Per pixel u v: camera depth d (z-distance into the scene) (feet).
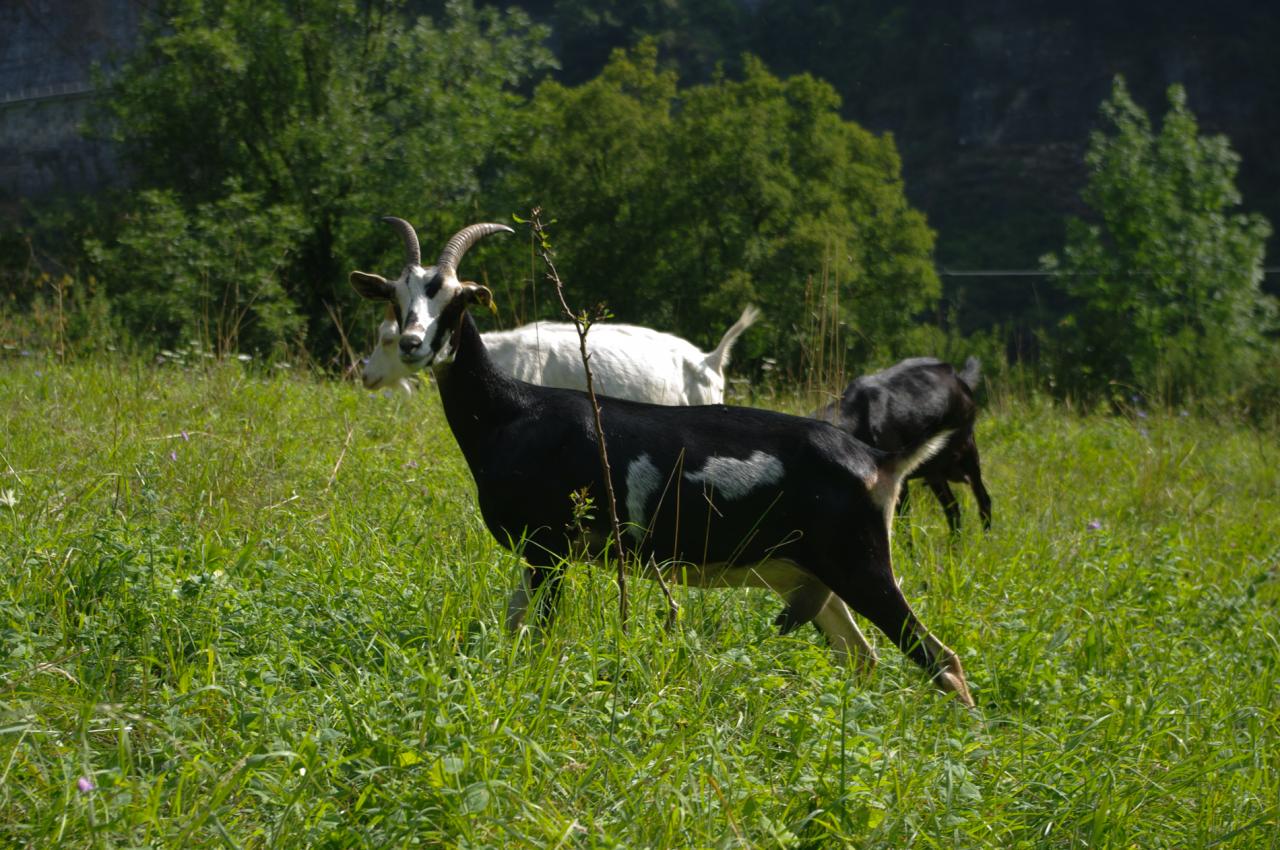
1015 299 313.73
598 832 14.71
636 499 22.58
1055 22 360.48
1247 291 153.07
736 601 24.59
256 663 18.38
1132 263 153.79
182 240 90.17
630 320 126.72
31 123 171.22
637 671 19.27
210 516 26.22
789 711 18.63
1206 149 158.10
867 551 22.40
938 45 366.02
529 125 124.77
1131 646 26.78
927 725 19.95
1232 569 37.01
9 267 106.73
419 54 116.98
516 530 23.20
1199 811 19.02
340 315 97.45
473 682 17.84
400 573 23.50
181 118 111.65
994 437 56.39
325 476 31.04
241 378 42.37
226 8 109.19
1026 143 355.36
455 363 23.36
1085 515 41.14
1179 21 357.00
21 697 16.42
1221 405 75.00
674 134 132.87
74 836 13.93
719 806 15.74
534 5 353.72
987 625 26.09
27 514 23.80
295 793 14.90
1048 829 17.47
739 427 22.86
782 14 375.86
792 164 138.21
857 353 123.34
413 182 109.70
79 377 40.57
